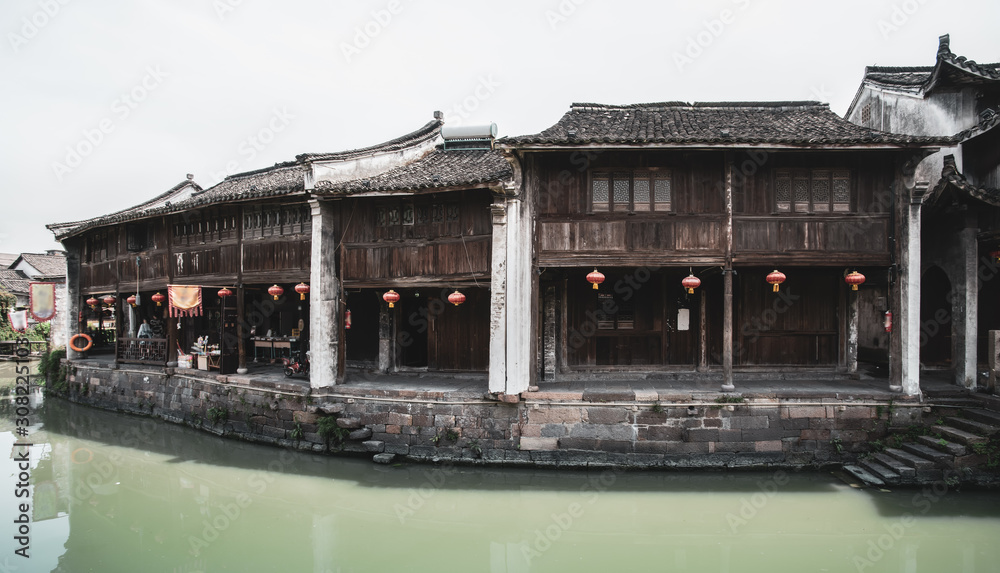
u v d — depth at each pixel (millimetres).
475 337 13742
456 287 11727
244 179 19375
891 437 10336
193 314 15164
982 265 11414
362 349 14719
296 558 8250
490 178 10633
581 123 12109
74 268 20016
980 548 7738
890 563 7480
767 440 10453
